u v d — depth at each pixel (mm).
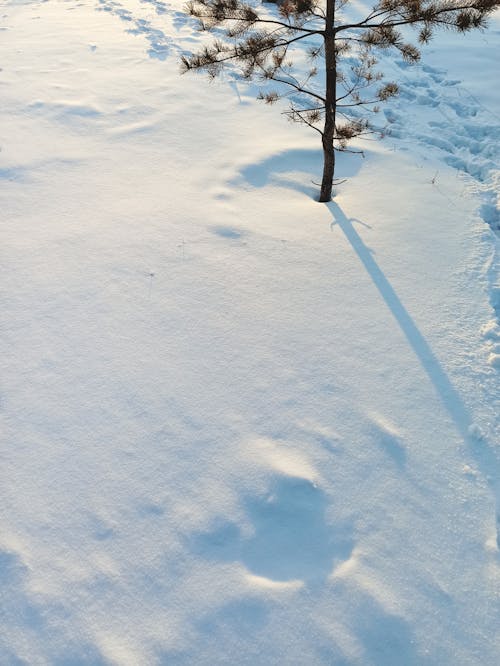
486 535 2840
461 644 2432
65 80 8547
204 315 4195
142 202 5641
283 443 3256
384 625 2471
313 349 3902
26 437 3285
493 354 3828
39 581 2611
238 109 7828
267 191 5965
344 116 7867
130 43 10133
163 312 4215
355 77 9383
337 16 12016
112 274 4605
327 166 5535
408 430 3346
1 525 2836
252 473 3078
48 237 5086
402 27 12039
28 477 3066
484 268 4727
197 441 3260
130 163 6402
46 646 2389
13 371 3715
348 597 2561
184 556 2715
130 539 2781
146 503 2939
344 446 3244
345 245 5027
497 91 8844
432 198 5852
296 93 8469
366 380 3668
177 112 7629
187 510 2906
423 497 3000
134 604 2533
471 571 2688
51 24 11359
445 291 4465
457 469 3146
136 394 3555
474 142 7352
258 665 2338
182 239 5059
